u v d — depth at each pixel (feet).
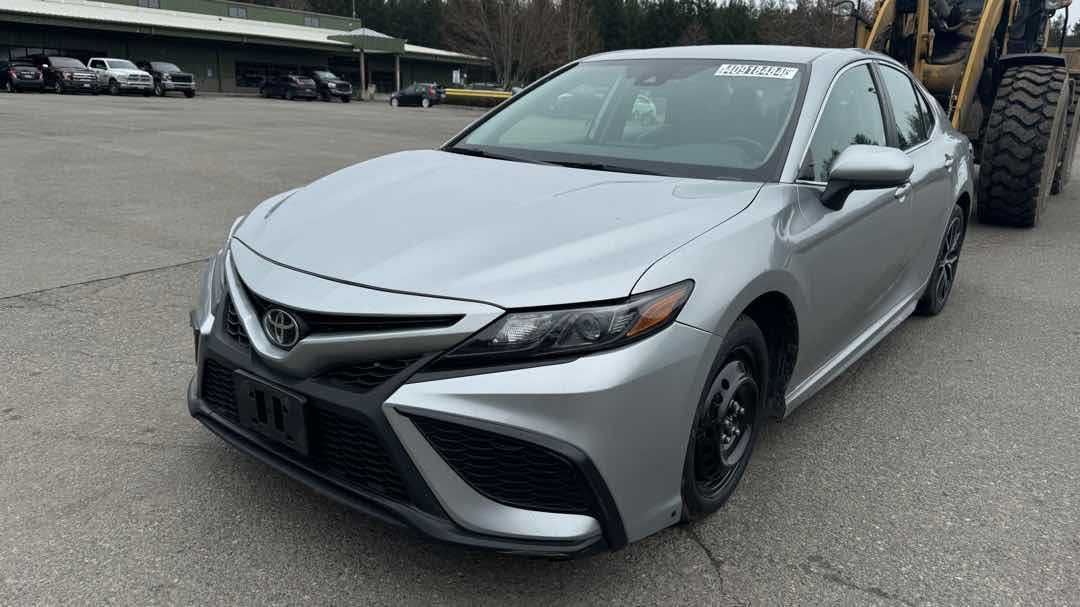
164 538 8.05
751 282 7.76
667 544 8.27
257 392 7.52
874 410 11.80
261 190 29.66
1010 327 15.80
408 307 6.77
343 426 7.11
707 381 7.63
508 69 179.52
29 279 16.93
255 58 162.20
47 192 27.37
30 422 10.44
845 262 10.07
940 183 13.97
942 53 25.79
